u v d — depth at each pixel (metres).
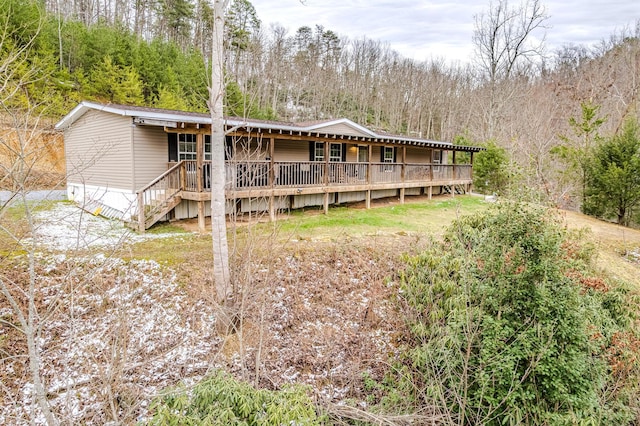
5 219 6.04
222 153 5.51
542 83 29.97
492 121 28.42
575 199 17.09
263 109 28.05
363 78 45.88
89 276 3.89
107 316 5.29
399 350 5.32
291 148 13.86
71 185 13.61
